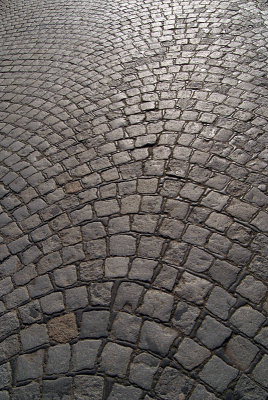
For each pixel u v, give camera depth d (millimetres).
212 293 2344
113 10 6918
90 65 5211
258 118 3670
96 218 3010
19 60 5859
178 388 1949
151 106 4129
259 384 1929
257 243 2590
